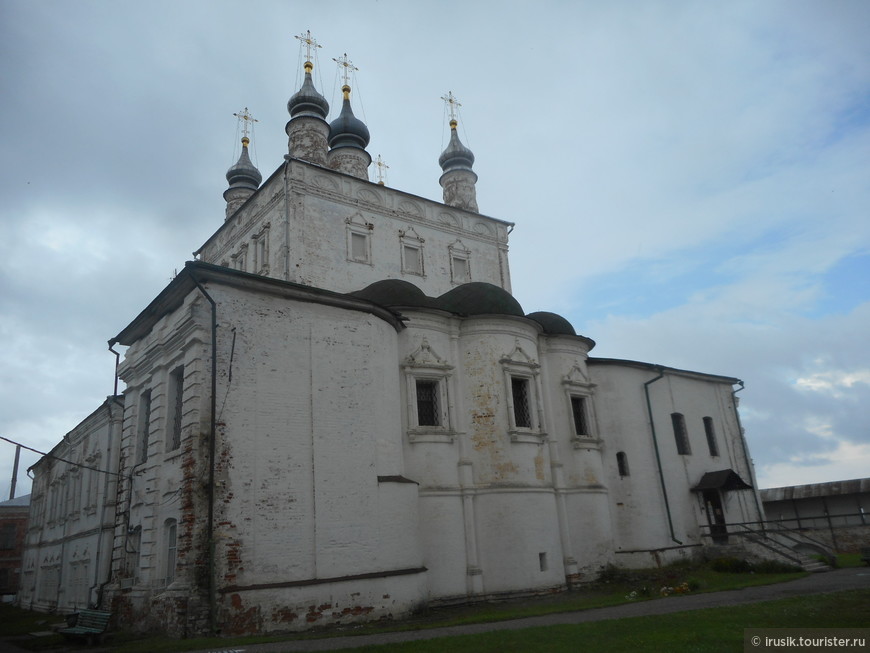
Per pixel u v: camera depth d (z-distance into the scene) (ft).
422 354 69.41
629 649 32.30
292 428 54.19
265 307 55.72
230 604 46.68
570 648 33.37
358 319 61.62
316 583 50.96
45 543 114.62
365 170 102.58
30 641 53.11
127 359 68.03
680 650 31.24
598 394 88.69
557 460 76.54
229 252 94.02
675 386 98.43
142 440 63.93
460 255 94.38
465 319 73.56
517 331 74.74
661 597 58.34
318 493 54.03
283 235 78.59
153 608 48.91
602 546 76.13
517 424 72.84
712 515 95.04
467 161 115.44
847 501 128.98
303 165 81.61
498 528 67.51
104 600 59.16
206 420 50.37
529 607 58.29
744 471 104.42
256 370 53.62
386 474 60.08
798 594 52.37
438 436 67.77
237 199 118.83
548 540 69.67
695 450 96.89
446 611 60.39
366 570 54.90
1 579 159.94
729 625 37.37
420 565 60.34
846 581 59.77
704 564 83.05
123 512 62.39
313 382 56.59
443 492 66.33
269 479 51.75
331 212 82.58
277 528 51.03
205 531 47.91
